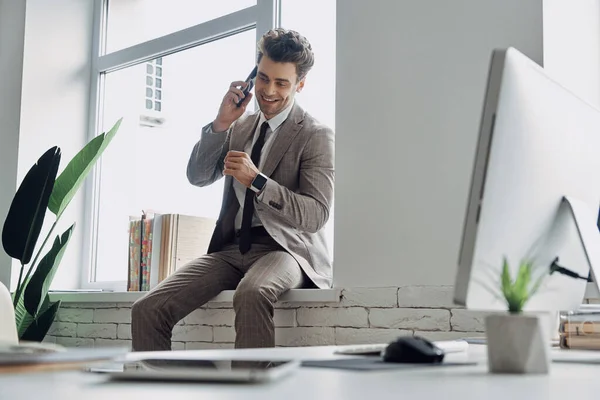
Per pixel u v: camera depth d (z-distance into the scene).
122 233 3.85
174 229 3.23
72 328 3.60
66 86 4.06
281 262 2.61
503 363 0.71
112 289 3.79
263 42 2.85
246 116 2.99
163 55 3.79
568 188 0.96
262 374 0.57
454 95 2.42
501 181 0.77
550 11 2.29
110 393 0.50
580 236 0.93
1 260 3.88
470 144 2.36
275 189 2.62
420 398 0.49
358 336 2.55
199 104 3.60
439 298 2.38
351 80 2.69
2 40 4.11
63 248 3.34
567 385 0.60
